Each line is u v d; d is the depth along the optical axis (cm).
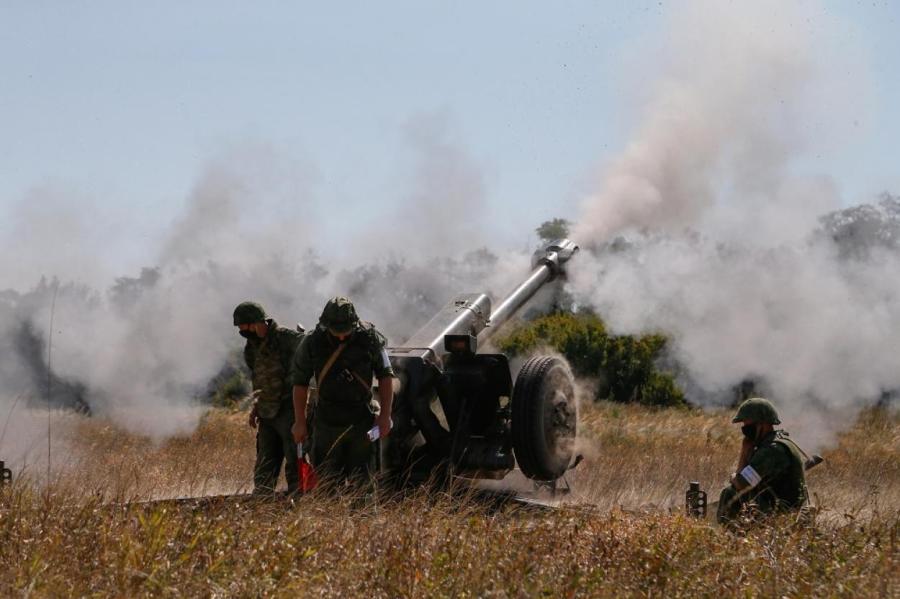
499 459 1591
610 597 929
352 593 913
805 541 1084
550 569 979
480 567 959
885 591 938
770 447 1293
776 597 934
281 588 900
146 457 2155
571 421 1633
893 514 1522
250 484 1806
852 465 2441
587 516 1166
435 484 1547
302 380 1403
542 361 1608
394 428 1522
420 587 926
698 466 2325
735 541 1074
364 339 1385
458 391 1606
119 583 898
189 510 1130
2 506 1089
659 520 1150
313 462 1410
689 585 965
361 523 1134
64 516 1045
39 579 892
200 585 901
